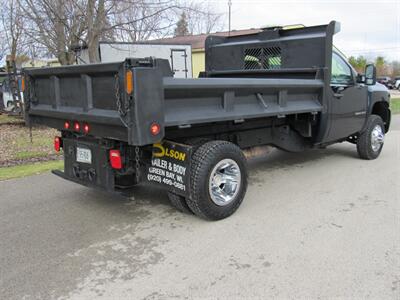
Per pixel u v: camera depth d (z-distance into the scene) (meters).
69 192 5.37
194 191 3.96
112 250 3.62
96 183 4.26
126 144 4.05
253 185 5.60
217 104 4.01
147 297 2.87
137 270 3.25
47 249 3.66
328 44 5.36
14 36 16.41
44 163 7.30
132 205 4.84
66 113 4.12
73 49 13.53
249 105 4.35
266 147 5.65
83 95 3.89
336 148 8.20
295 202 4.83
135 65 3.22
